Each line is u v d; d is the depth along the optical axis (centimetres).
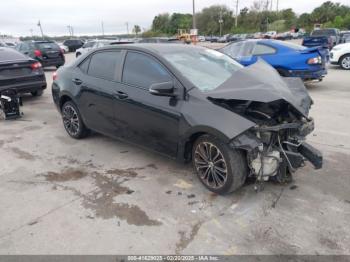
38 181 393
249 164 329
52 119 682
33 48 1720
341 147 471
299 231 288
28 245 279
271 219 306
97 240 283
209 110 329
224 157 326
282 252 264
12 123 659
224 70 412
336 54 1380
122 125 437
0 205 341
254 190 356
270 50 877
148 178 394
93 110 480
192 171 409
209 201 339
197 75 376
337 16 7162
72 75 518
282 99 304
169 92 353
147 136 405
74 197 354
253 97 307
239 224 300
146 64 403
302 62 834
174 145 373
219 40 6012
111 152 480
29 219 315
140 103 394
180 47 436
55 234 292
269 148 326
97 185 380
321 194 346
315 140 502
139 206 333
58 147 509
